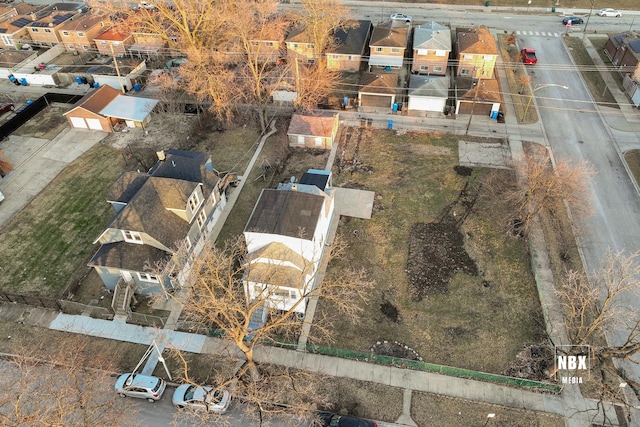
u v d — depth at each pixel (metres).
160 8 58.47
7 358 32.81
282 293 33.69
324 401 29.64
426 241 40.72
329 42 65.50
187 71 53.50
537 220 42.19
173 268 35.69
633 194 44.88
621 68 62.59
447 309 35.34
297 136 51.81
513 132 53.81
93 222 43.50
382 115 57.75
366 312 35.31
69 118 55.44
